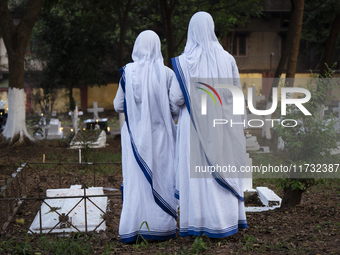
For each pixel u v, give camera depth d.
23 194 6.82
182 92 4.03
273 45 31.27
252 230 4.57
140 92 4.34
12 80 13.99
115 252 3.79
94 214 5.29
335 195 6.87
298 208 5.80
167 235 4.30
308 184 5.77
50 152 12.46
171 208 4.35
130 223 4.22
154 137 4.37
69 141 15.30
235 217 3.98
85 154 9.98
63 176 8.45
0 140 13.87
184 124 4.07
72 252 3.78
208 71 4.02
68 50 17.95
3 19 13.74
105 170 9.08
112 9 17.47
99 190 6.29
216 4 18.33
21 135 13.96
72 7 18.98
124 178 4.37
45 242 4.02
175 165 4.25
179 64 4.05
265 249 3.69
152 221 4.26
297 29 12.32
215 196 3.91
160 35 24.44
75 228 4.66
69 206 5.46
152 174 4.27
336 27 16.94
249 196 6.97
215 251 3.64
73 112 17.38
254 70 31.12
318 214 5.35
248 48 31.27
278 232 4.44
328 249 3.59
